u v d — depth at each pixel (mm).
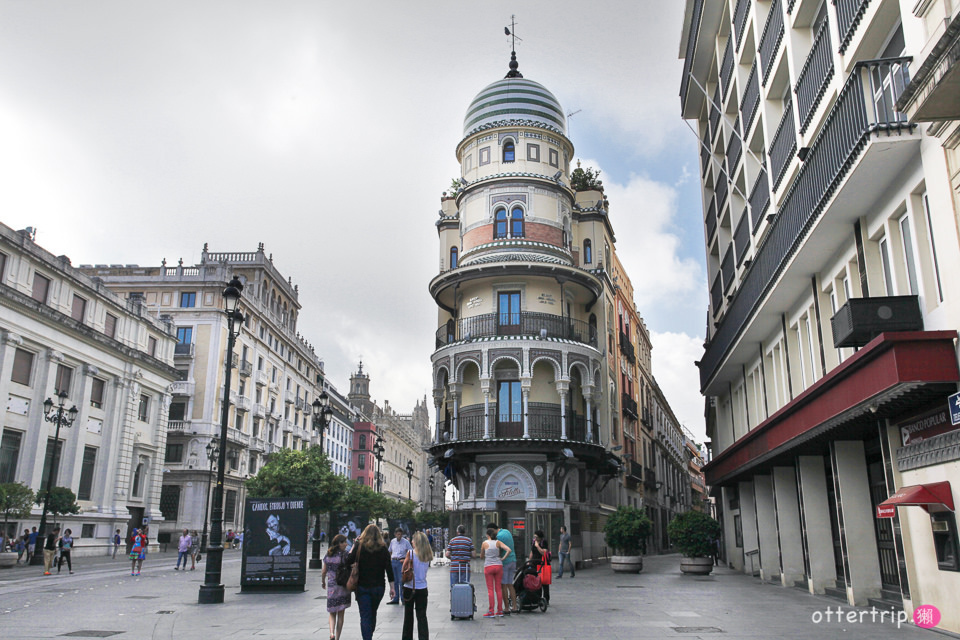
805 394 14461
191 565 29984
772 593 18125
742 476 24281
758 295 19250
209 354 56938
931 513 11000
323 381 86562
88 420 38812
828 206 13078
